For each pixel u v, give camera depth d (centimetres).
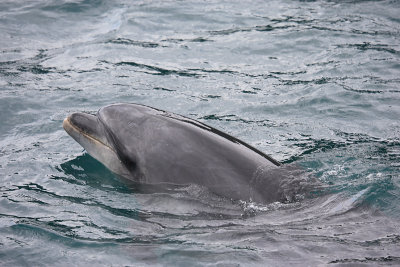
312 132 3972
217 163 2894
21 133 4000
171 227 2786
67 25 6219
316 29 5959
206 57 5366
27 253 2630
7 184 3312
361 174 3250
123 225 2862
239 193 2786
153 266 2486
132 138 3131
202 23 6219
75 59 5356
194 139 3006
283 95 4581
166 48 5569
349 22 6172
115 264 2519
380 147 3703
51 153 3706
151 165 3033
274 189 2808
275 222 2662
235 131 3988
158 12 6525
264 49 5522
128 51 5506
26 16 6369
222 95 4594
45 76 4969
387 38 5725
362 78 4831
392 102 4391
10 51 5528
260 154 3028
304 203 2789
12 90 4653
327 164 3419
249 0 6950
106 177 3347
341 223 2656
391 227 2633
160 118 3158
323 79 4844
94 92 4641
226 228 2691
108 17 6450
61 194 3192
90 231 2811
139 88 4716
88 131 3372
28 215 2973
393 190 3050
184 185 2912
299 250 2470
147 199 3031
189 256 2528
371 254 2402
